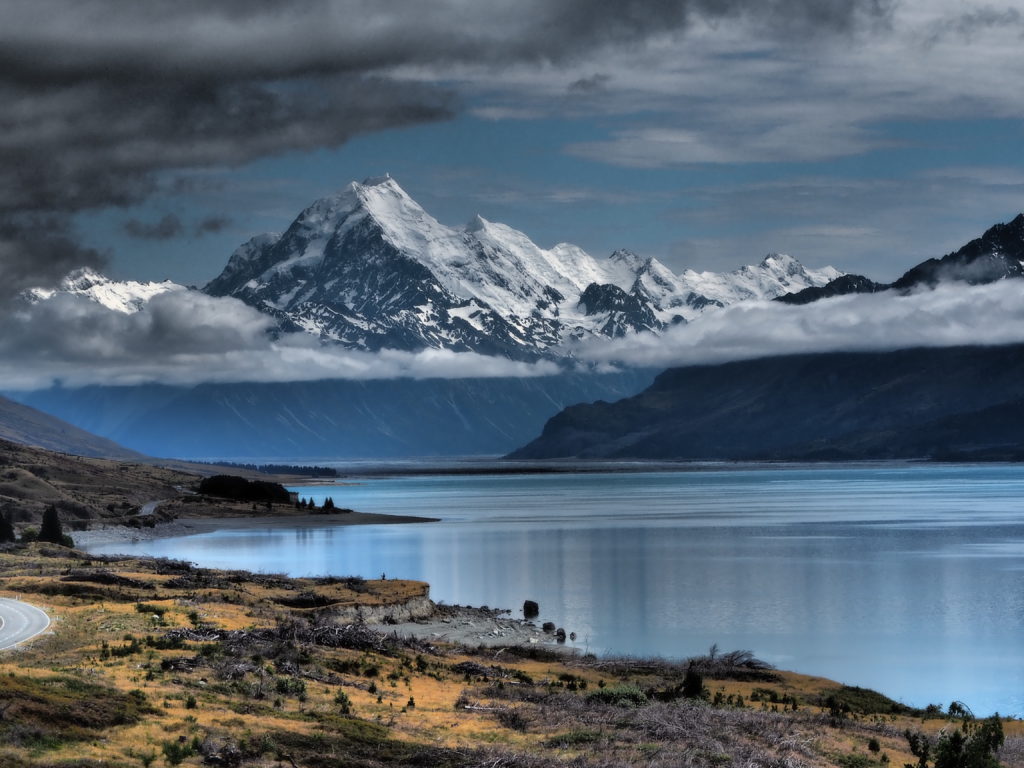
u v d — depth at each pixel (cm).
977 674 13362
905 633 15925
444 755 6912
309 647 10519
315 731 7212
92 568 16425
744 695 10825
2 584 13438
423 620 15700
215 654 9244
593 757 7125
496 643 14238
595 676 11638
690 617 17175
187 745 6475
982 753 7381
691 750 7444
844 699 10888
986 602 18912
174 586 14688
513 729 8056
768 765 7262
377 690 9162
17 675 7419
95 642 9469
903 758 8019
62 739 6384
